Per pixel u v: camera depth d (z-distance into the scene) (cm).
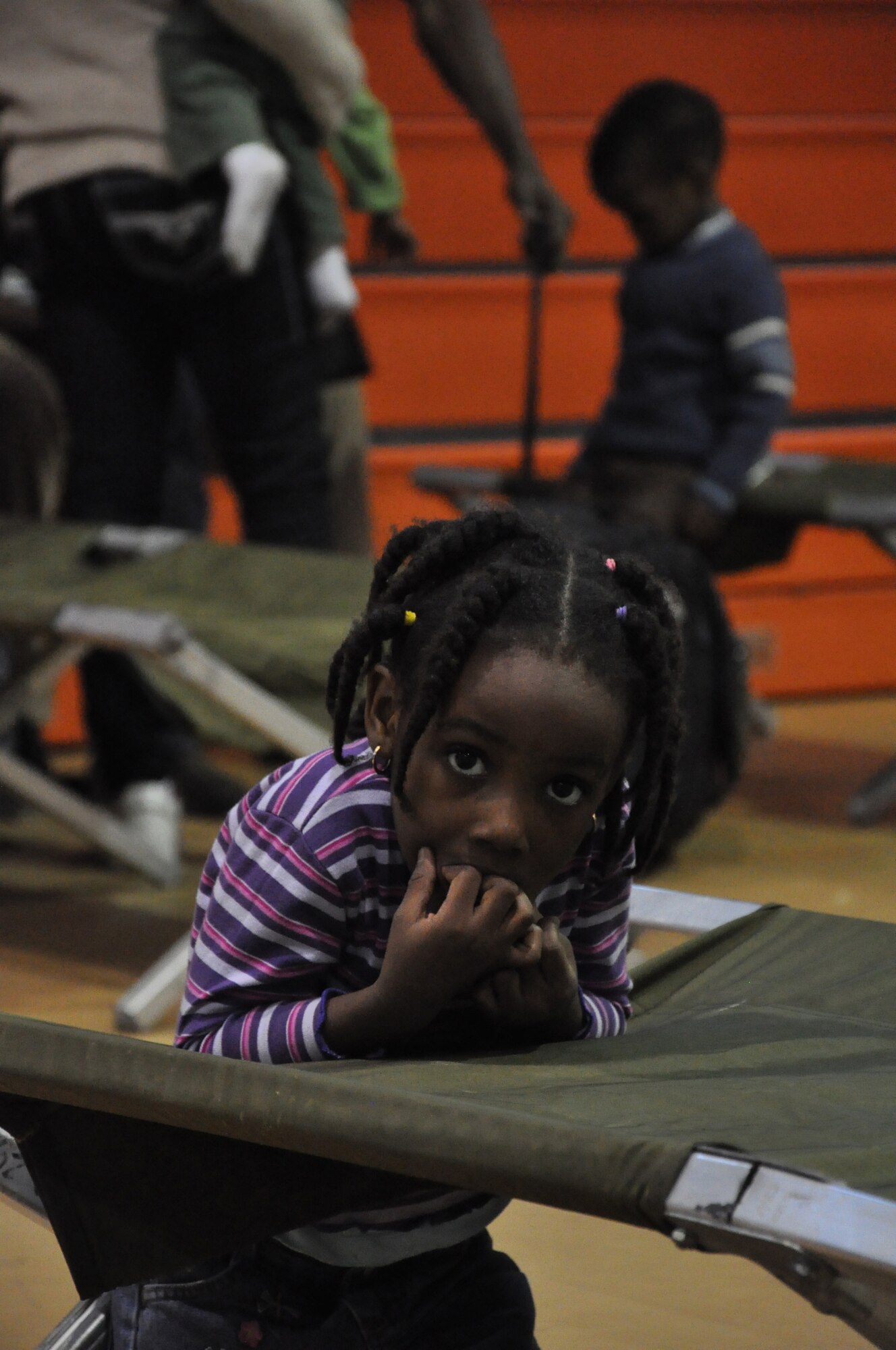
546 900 230
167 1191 208
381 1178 199
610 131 730
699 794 649
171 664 503
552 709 196
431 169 974
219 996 221
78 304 630
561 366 988
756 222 1031
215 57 602
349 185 765
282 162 600
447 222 984
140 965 566
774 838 741
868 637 1027
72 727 875
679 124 717
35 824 748
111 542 621
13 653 630
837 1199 148
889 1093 197
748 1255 150
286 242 625
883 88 1070
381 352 952
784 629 1008
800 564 1001
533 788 199
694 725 636
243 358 625
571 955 216
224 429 643
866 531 754
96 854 704
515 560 211
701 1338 351
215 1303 243
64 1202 213
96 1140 208
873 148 1048
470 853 202
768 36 1041
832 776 859
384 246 787
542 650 198
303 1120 171
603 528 641
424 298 953
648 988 267
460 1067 200
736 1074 206
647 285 738
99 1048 186
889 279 1028
